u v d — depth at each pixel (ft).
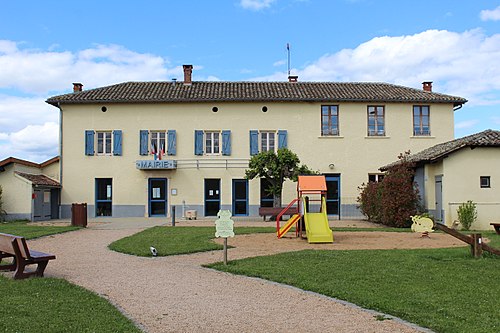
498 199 78.28
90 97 102.22
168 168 100.17
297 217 60.34
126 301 28.60
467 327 22.30
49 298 27.78
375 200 85.25
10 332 21.24
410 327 22.93
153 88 108.17
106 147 103.04
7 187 92.99
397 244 54.54
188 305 27.68
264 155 87.56
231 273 37.45
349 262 40.11
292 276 34.94
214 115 102.63
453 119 103.86
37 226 77.97
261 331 22.77
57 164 104.63
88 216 101.35
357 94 104.01
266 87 108.99
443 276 33.96
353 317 24.82
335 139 102.68
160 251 48.42
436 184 81.66
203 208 101.19
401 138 103.14
